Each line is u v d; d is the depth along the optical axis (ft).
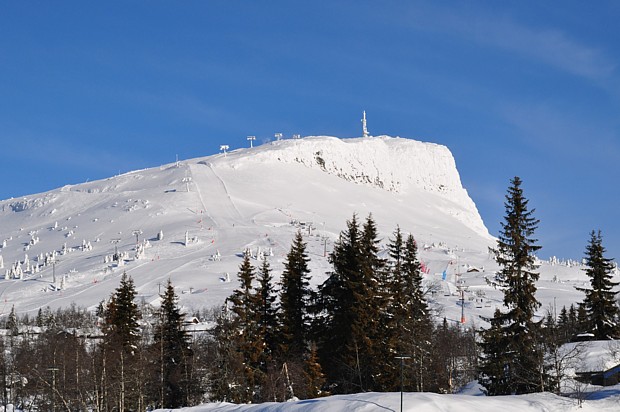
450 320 558.56
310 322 269.03
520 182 229.45
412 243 271.28
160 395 275.80
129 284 294.05
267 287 271.28
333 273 260.62
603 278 285.23
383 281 260.01
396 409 150.00
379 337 245.65
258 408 171.22
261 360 257.75
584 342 251.39
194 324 453.17
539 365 199.62
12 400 319.88
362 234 264.11
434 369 258.37
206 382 277.03
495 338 223.51
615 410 171.42
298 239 279.08
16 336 438.40
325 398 168.14
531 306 224.53
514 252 227.20
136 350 278.46
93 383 258.57
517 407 164.76
